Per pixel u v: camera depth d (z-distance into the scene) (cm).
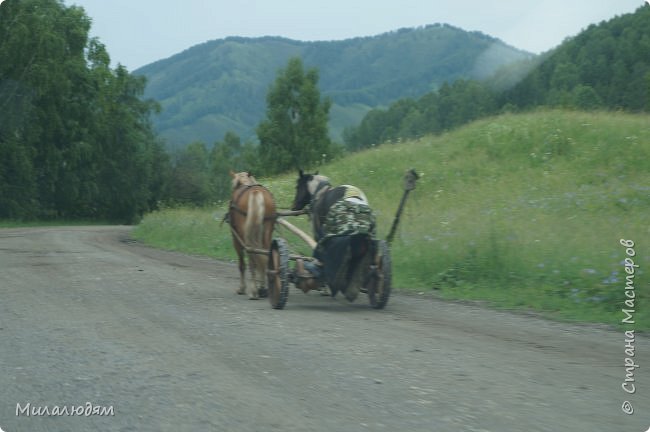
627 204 1823
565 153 2595
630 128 2642
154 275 1462
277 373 649
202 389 602
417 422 516
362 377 633
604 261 1149
